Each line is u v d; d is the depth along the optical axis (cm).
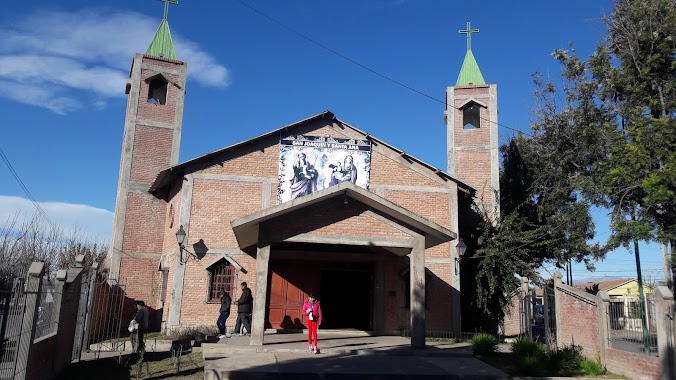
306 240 1473
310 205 1493
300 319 2080
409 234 1538
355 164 2217
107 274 2406
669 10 2041
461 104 2594
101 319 1862
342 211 1512
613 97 2291
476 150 2530
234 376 1107
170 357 1455
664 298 1168
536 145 2791
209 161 2098
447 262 2208
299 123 2186
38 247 2756
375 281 2094
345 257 2081
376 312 2058
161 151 2391
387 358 1387
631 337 1302
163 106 2438
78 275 1368
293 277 2108
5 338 866
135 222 2305
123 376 1188
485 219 2383
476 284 2292
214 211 2062
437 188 2264
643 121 1883
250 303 1852
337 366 1223
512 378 1210
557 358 1355
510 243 2258
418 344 1499
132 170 2333
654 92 2131
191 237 2022
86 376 1192
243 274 2036
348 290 2217
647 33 2103
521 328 1912
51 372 1141
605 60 2317
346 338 1772
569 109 2622
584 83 2508
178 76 2481
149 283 2281
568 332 1577
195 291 1988
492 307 2259
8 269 1997
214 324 1975
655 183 1736
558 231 2491
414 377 1154
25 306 931
